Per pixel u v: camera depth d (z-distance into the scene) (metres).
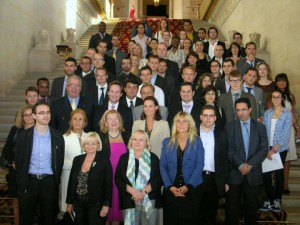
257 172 4.64
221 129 4.85
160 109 5.51
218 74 6.84
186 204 4.26
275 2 10.19
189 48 8.57
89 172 4.23
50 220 4.38
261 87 6.32
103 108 5.26
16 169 4.33
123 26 15.88
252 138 4.70
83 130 5.25
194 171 4.27
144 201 4.23
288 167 5.87
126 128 5.11
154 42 8.45
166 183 4.28
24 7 10.62
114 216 4.64
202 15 20.53
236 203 4.65
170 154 4.33
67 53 12.23
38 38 11.80
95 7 19.14
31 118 4.79
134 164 4.31
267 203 5.27
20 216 4.32
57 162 4.38
